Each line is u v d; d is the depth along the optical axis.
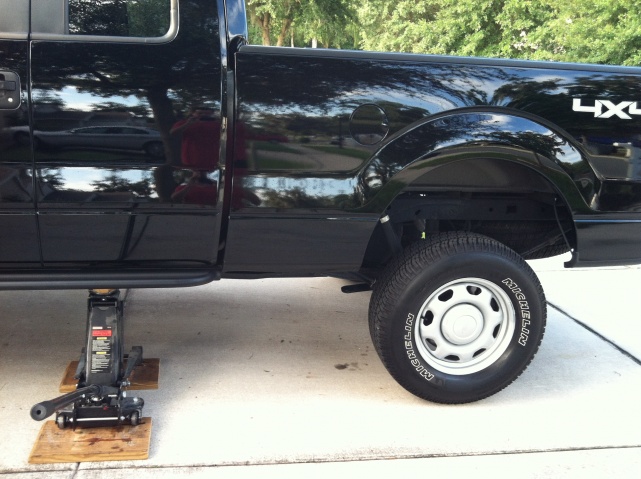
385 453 2.83
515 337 3.20
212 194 2.81
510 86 2.99
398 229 3.56
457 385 3.17
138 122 2.71
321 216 2.93
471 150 2.97
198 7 2.72
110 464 2.66
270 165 2.84
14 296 4.58
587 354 3.95
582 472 2.75
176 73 2.71
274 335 4.09
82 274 2.85
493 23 20.28
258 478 2.62
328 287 5.09
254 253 2.95
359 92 2.87
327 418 3.09
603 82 3.06
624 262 3.29
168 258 2.89
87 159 2.69
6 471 2.59
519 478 2.70
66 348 3.75
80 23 2.66
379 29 30.39
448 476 2.69
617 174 3.14
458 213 3.48
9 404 3.09
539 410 3.26
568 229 3.49
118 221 2.78
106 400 2.81
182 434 2.90
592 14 16.09
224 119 2.77
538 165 3.06
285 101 2.81
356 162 2.90
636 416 3.23
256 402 3.22
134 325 4.14
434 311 3.14
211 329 4.13
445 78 2.94
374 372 3.62
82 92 2.65
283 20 21.44
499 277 3.10
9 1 2.61
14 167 2.65
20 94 2.60
